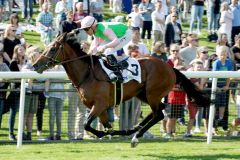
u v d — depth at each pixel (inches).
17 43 633.0
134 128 513.7
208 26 960.3
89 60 490.3
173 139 561.0
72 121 551.5
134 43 620.7
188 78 534.0
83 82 487.2
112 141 548.4
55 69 565.9
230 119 606.5
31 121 540.4
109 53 498.0
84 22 494.9
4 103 542.0
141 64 510.6
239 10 881.5
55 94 543.5
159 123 612.7
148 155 482.3
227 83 566.3
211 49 893.8
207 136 552.4
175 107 566.3
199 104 518.6
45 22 843.4
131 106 559.5
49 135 553.9
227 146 528.7
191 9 981.8
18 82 527.8
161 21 855.1
